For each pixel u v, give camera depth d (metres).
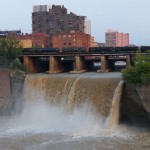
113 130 65.62
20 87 82.56
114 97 67.94
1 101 82.31
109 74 96.00
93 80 72.62
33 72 110.38
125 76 67.12
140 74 65.38
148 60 68.56
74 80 75.56
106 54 104.75
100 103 70.50
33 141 59.53
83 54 106.31
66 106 74.75
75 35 197.12
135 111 67.75
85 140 59.41
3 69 84.06
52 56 106.62
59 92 77.19
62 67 118.12
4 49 99.88
